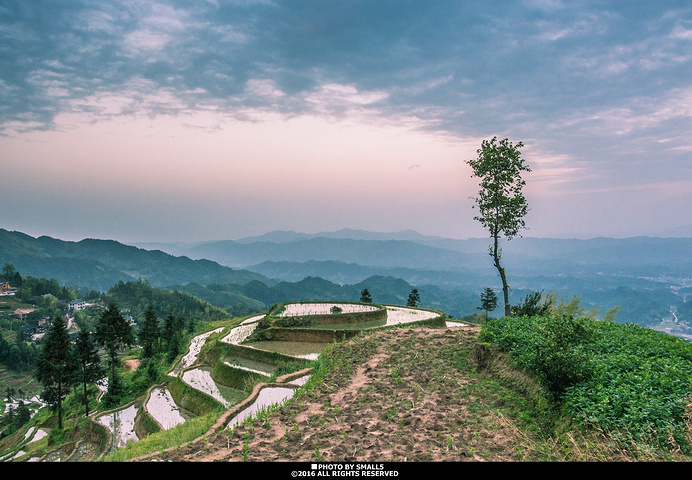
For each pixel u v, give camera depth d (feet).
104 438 126.31
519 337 70.69
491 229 142.72
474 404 57.72
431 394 63.00
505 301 142.72
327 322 198.59
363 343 100.32
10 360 535.19
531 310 125.80
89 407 205.67
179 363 197.57
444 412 55.26
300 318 196.13
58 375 187.93
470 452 43.11
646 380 47.80
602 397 46.65
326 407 59.77
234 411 71.26
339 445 45.09
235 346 169.68
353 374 77.87
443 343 90.12
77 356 196.75
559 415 49.83
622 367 53.78
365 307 228.43
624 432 41.24
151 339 283.59
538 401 54.65
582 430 45.14
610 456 39.47
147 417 127.75
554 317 79.20
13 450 180.96
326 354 100.42
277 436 50.01
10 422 329.31
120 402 183.42
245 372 144.15
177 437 60.44
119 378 213.05
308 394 67.05
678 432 38.58
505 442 45.70
